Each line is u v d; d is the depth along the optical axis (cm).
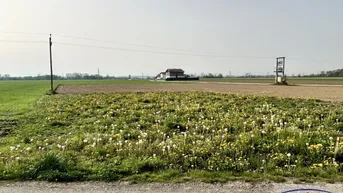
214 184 480
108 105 1714
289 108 1494
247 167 572
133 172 540
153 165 577
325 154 648
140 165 570
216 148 697
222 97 2116
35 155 643
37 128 1049
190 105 1594
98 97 2366
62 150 712
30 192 447
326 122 1043
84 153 686
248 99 1945
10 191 451
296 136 789
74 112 1427
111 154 663
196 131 945
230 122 1038
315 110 1317
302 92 3122
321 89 3900
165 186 473
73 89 4531
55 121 1148
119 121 1146
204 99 1992
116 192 447
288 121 1086
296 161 603
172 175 526
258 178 507
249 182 489
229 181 494
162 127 1011
